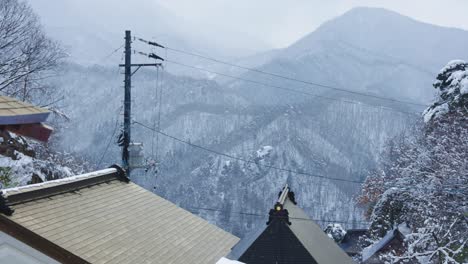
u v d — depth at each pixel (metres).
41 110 5.99
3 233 6.50
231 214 84.88
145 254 9.59
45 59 25.80
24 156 18.48
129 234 10.22
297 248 14.29
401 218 26.89
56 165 22.09
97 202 11.23
